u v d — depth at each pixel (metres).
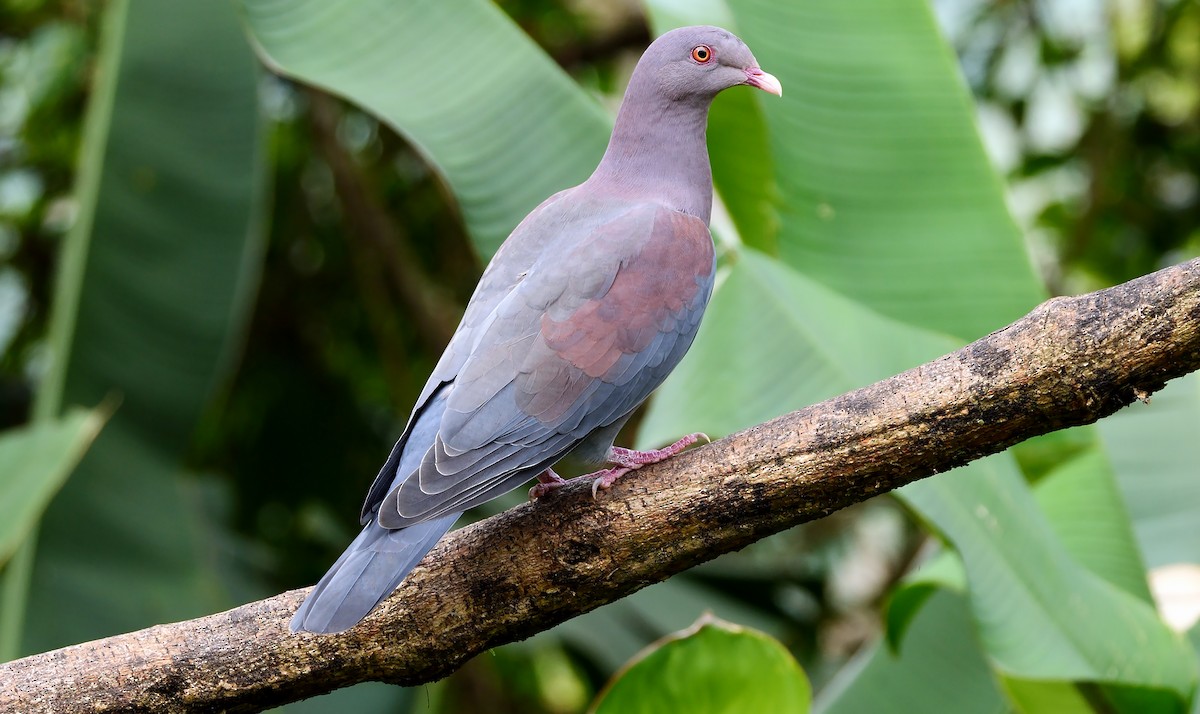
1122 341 5.75
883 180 10.27
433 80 9.66
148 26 11.10
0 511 8.56
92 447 10.40
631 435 16.19
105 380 10.59
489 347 6.90
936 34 10.67
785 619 14.28
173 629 6.73
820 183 10.28
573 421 6.89
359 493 15.52
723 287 8.85
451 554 6.67
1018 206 17.92
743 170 10.35
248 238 10.82
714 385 8.51
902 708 9.64
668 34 8.29
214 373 10.70
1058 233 17.56
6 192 16.03
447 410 6.65
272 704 6.81
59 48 14.98
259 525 15.29
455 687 15.98
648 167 8.17
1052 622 7.73
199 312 10.70
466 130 9.48
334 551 13.77
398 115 9.48
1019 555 7.95
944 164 10.28
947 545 7.77
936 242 10.11
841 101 10.39
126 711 6.68
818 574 14.25
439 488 6.33
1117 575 9.31
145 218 10.74
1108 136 16.52
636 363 7.15
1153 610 8.41
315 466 15.65
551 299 7.07
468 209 9.30
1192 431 11.09
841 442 6.22
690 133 8.27
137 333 10.64
